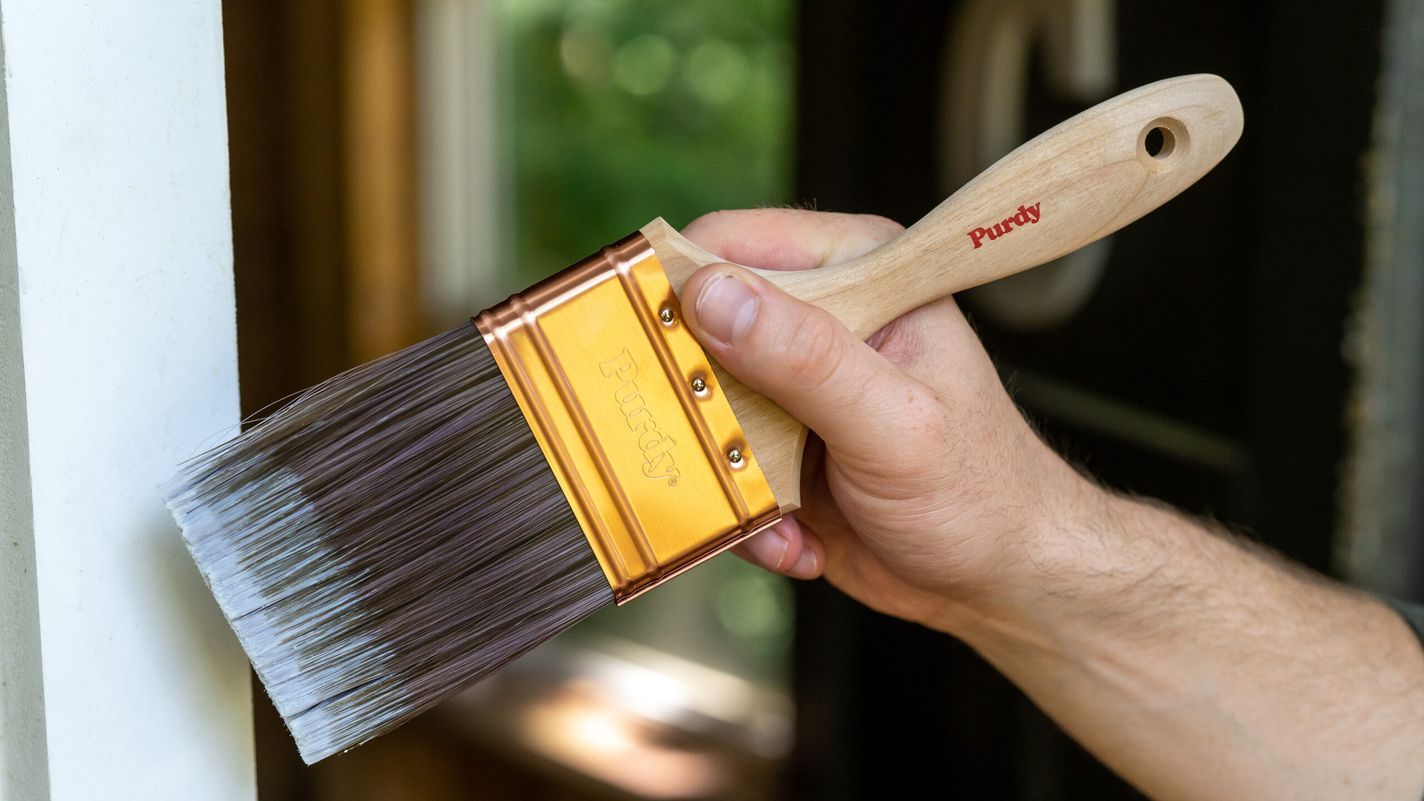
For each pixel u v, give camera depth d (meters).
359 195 2.27
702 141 2.06
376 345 2.34
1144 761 0.83
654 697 2.16
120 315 0.55
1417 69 1.15
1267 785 0.81
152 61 0.55
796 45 1.71
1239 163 1.28
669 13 2.05
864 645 1.80
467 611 0.62
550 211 2.28
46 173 0.51
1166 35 1.34
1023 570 0.76
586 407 0.62
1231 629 0.80
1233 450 1.31
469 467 0.61
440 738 2.24
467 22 2.25
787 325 0.62
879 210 1.67
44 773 0.56
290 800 2.32
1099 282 1.45
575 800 2.09
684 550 0.63
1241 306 1.29
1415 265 1.19
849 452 0.67
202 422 0.60
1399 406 1.22
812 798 1.87
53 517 0.54
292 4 2.24
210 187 0.58
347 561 0.60
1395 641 0.83
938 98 1.54
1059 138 0.66
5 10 0.49
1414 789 0.79
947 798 1.69
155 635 0.59
